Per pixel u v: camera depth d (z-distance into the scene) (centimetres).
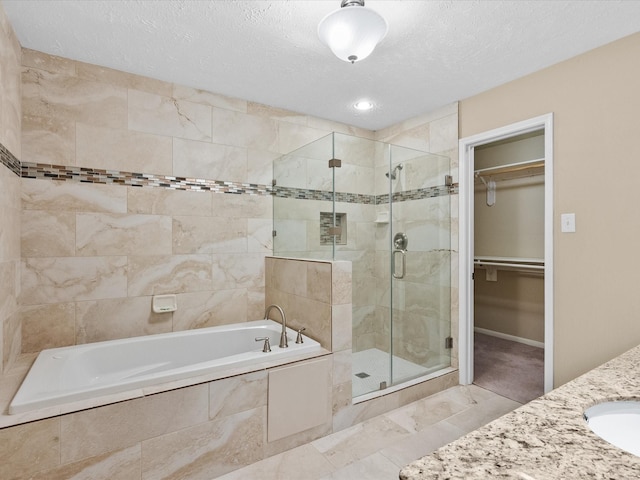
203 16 182
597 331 211
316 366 212
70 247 227
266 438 193
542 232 380
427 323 290
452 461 61
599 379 104
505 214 414
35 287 217
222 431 180
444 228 302
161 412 165
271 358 205
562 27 191
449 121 299
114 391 162
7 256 183
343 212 245
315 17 182
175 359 246
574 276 221
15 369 189
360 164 255
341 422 222
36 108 217
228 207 286
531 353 364
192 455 172
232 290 288
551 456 62
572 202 221
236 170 289
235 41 205
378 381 254
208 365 187
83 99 230
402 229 275
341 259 242
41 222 219
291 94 282
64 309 226
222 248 283
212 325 278
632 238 197
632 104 197
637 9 175
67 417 145
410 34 197
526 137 390
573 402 87
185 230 267
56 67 222
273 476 178
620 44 202
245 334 266
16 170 200
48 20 185
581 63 218
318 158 252
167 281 260
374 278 260
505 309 420
